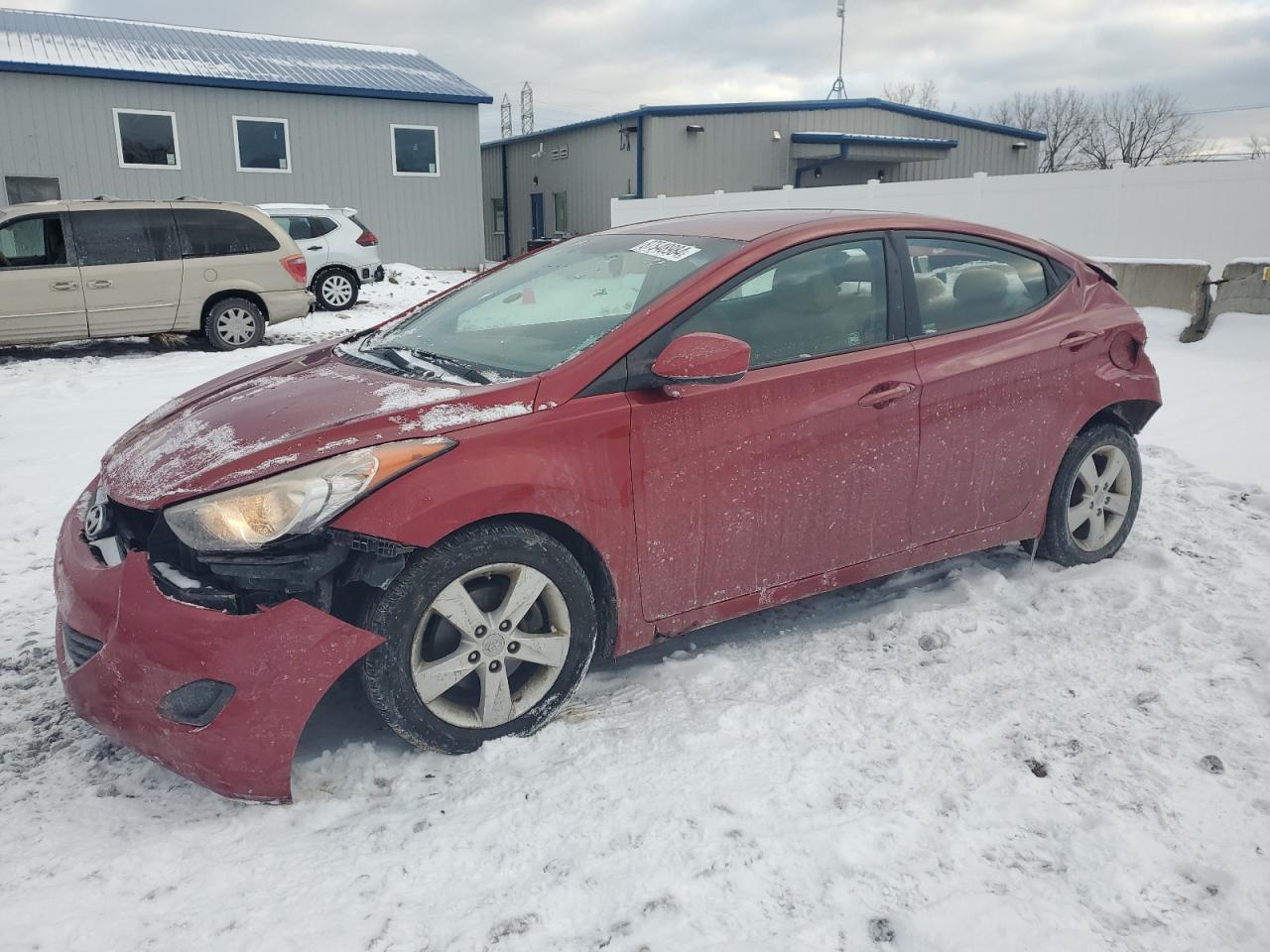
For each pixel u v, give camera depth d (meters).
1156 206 12.81
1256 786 2.62
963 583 3.98
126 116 19.52
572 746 2.87
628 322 3.04
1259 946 2.07
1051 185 13.91
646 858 2.36
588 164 29.55
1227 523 4.70
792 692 3.17
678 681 3.27
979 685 3.20
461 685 2.88
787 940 2.09
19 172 18.83
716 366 2.82
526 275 3.92
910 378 3.44
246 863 2.38
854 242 3.48
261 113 20.67
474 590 2.80
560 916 2.19
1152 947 2.07
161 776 2.79
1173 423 6.56
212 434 2.83
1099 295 4.13
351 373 3.27
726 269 3.18
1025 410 3.77
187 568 2.60
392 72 23.47
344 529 2.50
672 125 26.70
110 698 2.50
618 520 2.93
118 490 2.74
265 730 2.47
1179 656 3.36
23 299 10.53
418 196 22.69
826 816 2.51
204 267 11.40
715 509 3.11
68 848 2.45
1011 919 2.14
